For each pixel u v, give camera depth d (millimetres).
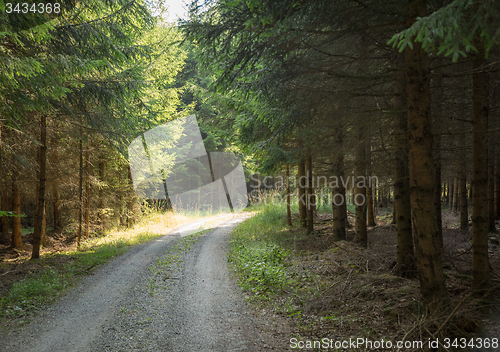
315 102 6004
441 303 4445
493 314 4555
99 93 10273
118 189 17266
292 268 8461
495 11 2586
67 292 7336
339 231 11430
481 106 5484
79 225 14430
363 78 5078
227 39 5844
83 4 9383
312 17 4949
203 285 7602
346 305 5715
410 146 4840
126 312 6004
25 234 18906
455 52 2771
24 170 12852
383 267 7562
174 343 4719
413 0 4578
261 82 6406
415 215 4781
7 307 6285
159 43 14875
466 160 7621
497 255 8008
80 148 14164
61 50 8984
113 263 10117
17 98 7328
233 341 4746
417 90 4723
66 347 4676
